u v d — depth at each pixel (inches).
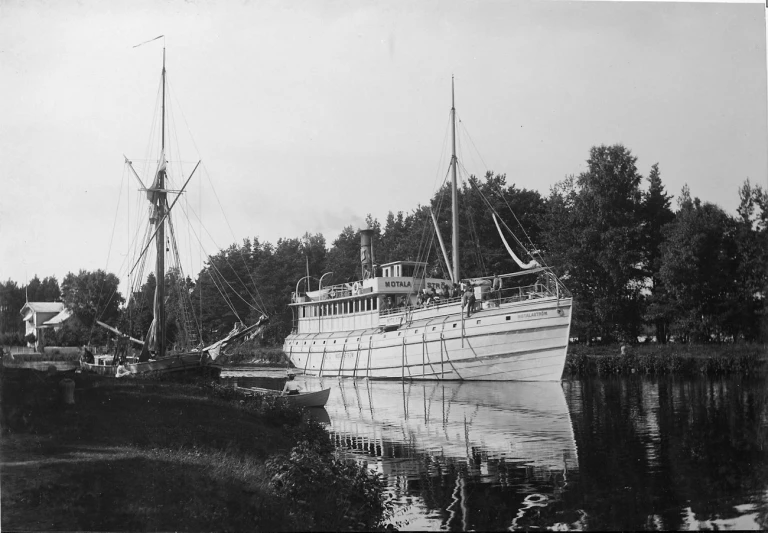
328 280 4379.9
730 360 2122.3
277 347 4173.2
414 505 769.6
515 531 692.7
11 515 573.9
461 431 1227.9
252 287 4323.3
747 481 852.6
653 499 793.6
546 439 1133.7
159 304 1978.3
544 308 1990.7
